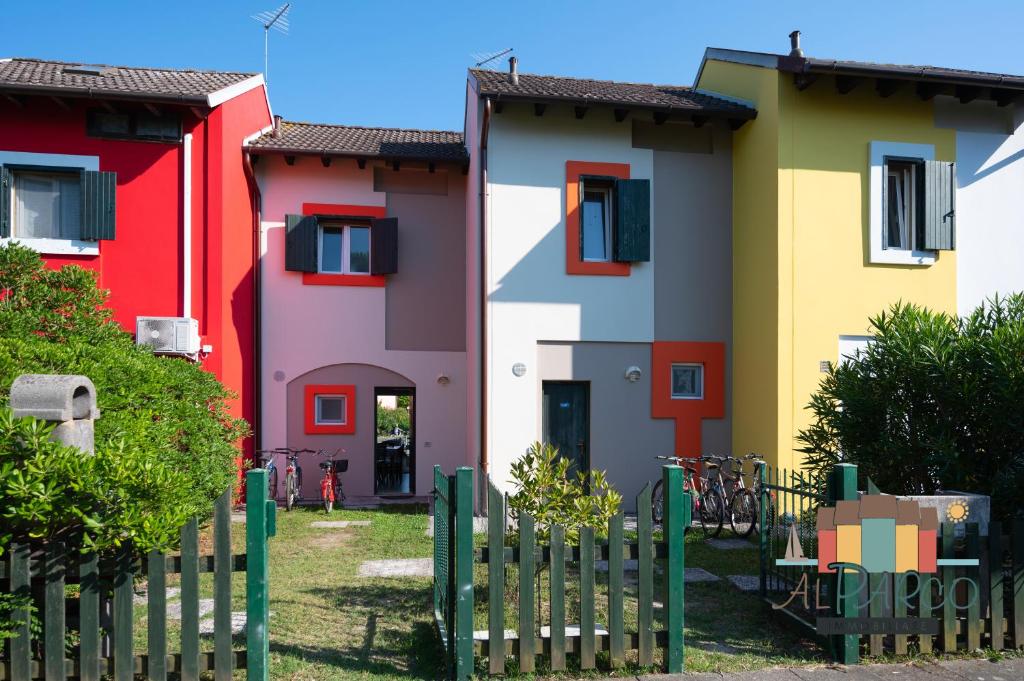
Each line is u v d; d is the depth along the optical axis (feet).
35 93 29.43
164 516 10.95
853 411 17.63
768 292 30.89
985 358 15.92
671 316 33.78
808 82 29.63
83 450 12.33
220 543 11.54
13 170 31.40
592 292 32.99
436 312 39.01
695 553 23.85
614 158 33.47
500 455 31.60
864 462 17.26
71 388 12.55
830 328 30.35
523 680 12.41
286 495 33.17
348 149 36.78
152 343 29.81
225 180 33.24
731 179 34.73
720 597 18.38
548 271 32.50
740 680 12.71
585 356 32.99
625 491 33.04
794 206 30.32
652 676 12.78
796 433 29.76
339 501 34.55
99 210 31.50
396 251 38.24
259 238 37.04
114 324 25.62
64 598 10.97
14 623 10.70
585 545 12.78
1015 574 14.08
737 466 29.68
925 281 31.32
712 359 34.04
